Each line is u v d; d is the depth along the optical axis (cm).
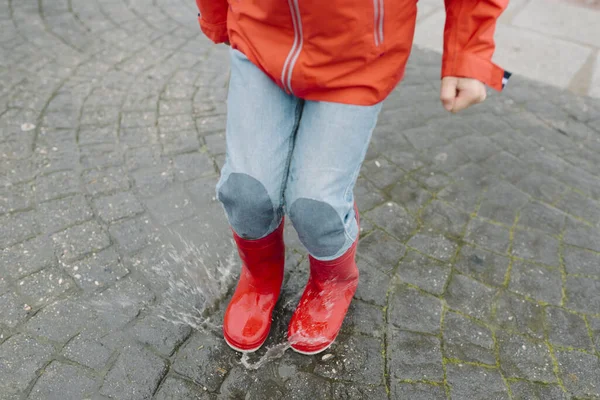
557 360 188
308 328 179
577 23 409
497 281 214
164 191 243
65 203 232
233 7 136
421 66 354
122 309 192
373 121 138
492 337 193
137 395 168
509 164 275
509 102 324
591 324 200
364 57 125
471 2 125
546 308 205
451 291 208
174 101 302
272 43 130
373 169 265
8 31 348
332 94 132
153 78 319
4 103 288
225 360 178
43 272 203
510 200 253
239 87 140
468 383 178
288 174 144
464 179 263
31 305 191
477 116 310
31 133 270
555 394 177
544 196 257
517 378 181
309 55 126
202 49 350
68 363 174
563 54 372
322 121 134
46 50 334
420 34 389
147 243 218
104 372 173
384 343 187
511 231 237
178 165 258
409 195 251
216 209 237
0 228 218
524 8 424
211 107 300
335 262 160
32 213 226
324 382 174
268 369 177
